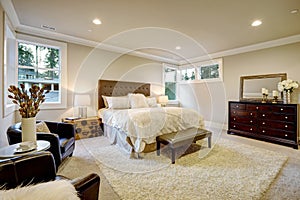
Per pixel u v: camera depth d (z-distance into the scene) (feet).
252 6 7.86
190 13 8.62
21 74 10.95
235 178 6.66
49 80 12.03
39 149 5.32
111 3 7.70
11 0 7.48
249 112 13.07
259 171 7.27
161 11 8.43
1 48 7.59
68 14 8.82
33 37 10.94
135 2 7.60
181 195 5.53
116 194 5.54
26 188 2.12
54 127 8.60
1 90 7.55
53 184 2.27
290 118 10.84
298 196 5.51
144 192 5.68
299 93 11.75
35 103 5.65
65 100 12.42
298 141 11.25
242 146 10.83
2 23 7.69
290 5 7.75
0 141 7.39
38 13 8.73
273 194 5.62
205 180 6.50
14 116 10.07
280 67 12.64
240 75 14.98
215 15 8.80
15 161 3.35
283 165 7.90
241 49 14.70
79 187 2.74
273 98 12.66
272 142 11.75
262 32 11.12
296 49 11.88
